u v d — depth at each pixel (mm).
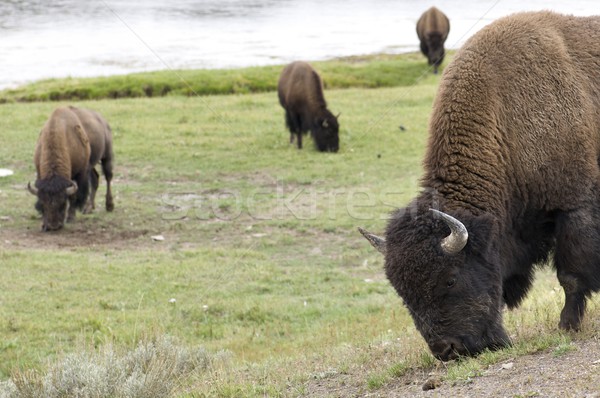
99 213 30625
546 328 13070
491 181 12203
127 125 43719
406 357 12742
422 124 43688
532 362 10812
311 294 21906
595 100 13109
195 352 15180
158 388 12414
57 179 27953
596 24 13797
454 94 12711
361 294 21812
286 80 40469
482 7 111000
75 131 29344
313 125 38875
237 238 27422
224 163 36906
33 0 119875
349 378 12641
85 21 99188
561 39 13352
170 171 35875
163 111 47375
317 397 11766
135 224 29234
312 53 74625
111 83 55406
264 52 75375
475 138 12352
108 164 31812
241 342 17812
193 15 106438
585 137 12727
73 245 26734
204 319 19891
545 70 12859
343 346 15492
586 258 12516
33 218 29859
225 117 46062
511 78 12781
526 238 13047
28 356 16891
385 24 97875
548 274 22047
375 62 67125
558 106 12703
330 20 102562
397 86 58844
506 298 13516
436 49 64000
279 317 19938
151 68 66625
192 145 40031
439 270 10945
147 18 103000
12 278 22609
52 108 47938
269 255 25609
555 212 12773
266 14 108500
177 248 26453
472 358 11305
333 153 38500
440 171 12320
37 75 63219
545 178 12617
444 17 65438
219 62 69250
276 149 39625
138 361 13523
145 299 21203
